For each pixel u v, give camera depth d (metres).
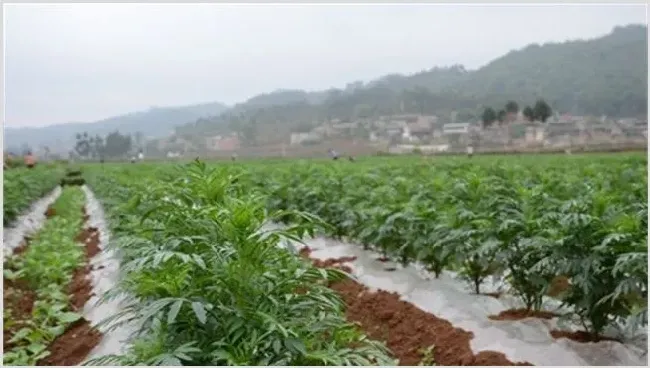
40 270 8.86
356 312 7.27
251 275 3.83
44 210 19.62
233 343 3.62
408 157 32.38
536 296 6.29
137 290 4.05
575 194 8.41
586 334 5.69
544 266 5.59
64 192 25.64
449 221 6.72
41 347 6.37
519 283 6.35
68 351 6.42
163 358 3.34
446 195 7.91
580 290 5.44
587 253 5.30
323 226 4.44
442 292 7.20
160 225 5.23
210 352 3.65
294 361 3.63
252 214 3.91
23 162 33.41
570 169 14.47
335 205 10.39
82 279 9.22
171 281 3.66
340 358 3.50
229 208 4.21
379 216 8.38
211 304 3.69
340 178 12.21
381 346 4.08
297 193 11.90
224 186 5.06
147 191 8.35
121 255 8.09
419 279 7.86
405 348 6.11
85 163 46.88
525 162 19.70
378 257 9.38
